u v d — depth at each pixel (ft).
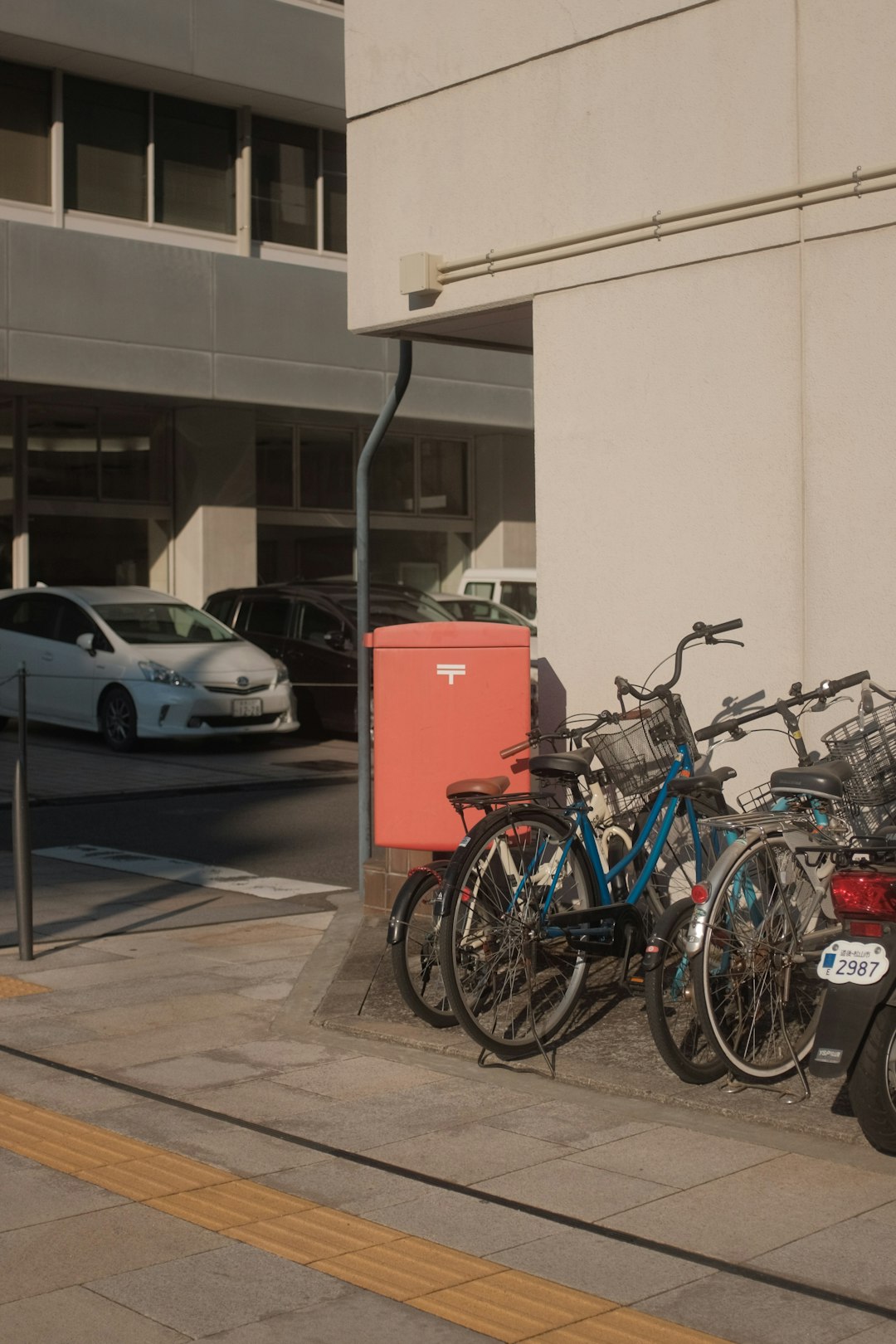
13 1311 12.32
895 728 20.58
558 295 24.90
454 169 26.37
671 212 23.25
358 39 27.76
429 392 78.74
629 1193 14.73
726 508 22.90
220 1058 19.39
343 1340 11.80
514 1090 17.98
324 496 82.33
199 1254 13.39
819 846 17.34
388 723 24.41
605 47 24.11
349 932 26.58
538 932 18.95
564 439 24.89
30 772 51.70
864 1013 14.88
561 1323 12.03
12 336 65.72
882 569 21.25
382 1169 15.42
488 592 74.38
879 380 21.20
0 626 62.13
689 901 18.07
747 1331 11.88
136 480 76.33
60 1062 19.24
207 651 58.29
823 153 21.62
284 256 78.89
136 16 69.67
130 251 68.85
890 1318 12.10
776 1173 15.23
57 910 29.40
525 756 23.94
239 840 38.55
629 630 24.14
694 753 21.24
